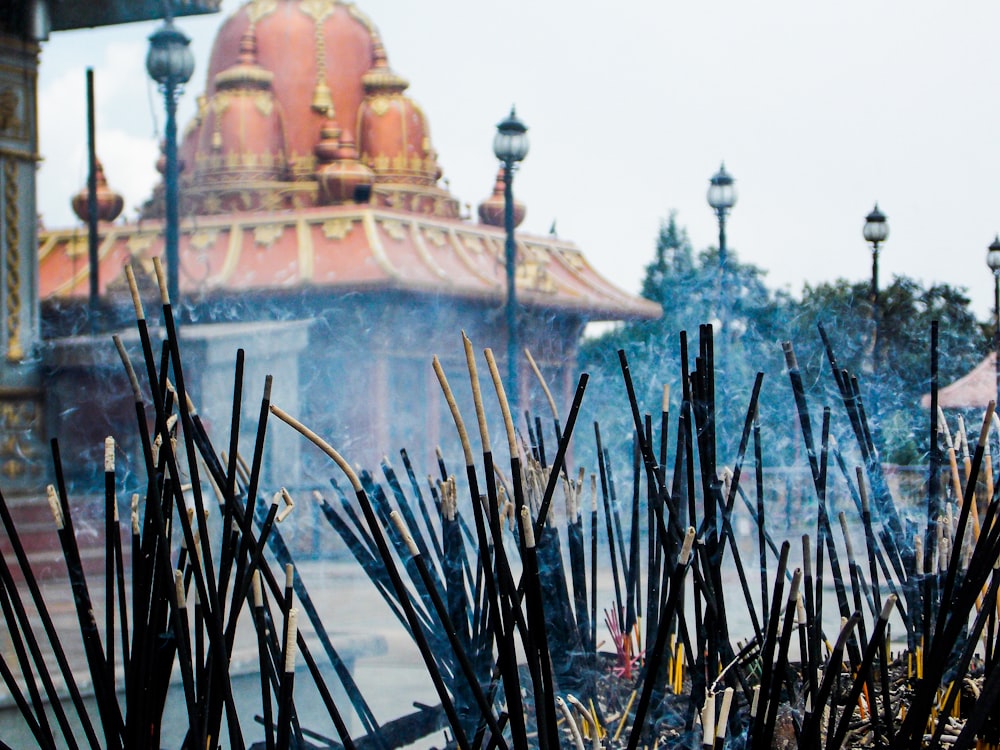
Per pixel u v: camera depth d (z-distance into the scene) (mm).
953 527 1778
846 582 3717
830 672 1242
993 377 7012
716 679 1456
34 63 7941
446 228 13219
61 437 7773
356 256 12406
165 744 2461
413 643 4324
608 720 1765
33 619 3490
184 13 8289
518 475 1226
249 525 1246
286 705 1209
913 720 1280
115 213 11852
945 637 1271
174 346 1245
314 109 14055
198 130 13336
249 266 12492
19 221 7871
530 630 1189
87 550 5449
